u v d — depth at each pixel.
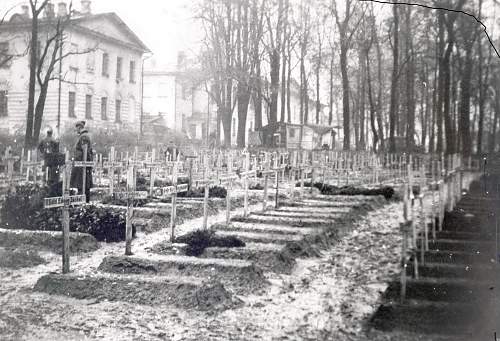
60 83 34.66
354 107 58.41
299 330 6.31
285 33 44.25
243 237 10.54
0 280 8.01
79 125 14.55
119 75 46.81
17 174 15.45
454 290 7.02
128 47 47.53
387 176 28.25
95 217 11.48
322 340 6.00
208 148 33.97
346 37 43.47
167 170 19.73
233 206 15.98
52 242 10.18
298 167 17.28
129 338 5.86
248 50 39.69
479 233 10.41
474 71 33.00
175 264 8.32
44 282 7.51
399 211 16.62
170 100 60.91
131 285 7.27
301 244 10.28
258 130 42.38
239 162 22.16
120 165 16.95
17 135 31.50
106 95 44.66
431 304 6.53
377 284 8.33
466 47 29.80
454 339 5.88
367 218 15.00
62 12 39.31
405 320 6.33
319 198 17.97
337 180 24.55
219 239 9.82
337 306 7.24
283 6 42.62
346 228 12.96
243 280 8.01
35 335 5.85
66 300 7.14
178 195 16.52
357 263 9.73
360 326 6.44
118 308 6.84
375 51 52.38
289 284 8.25
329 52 58.97
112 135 34.97
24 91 37.88
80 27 39.53
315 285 8.30
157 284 7.25
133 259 8.47
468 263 8.32
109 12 43.75
